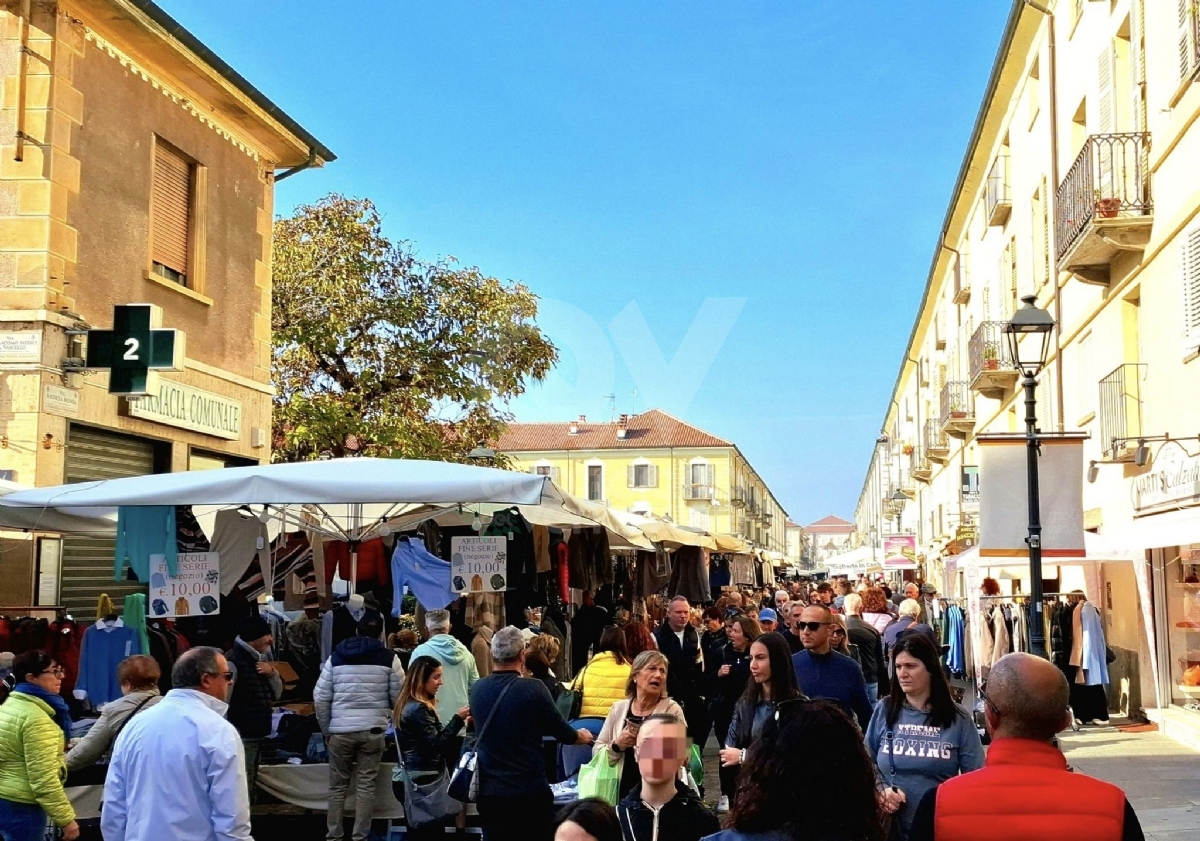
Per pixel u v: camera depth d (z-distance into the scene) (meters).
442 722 9.34
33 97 12.30
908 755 5.00
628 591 19.66
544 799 6.61
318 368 23.14
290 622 12.31
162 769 4.85
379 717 8.61
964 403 32.84
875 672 9.62
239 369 16.36
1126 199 15.48
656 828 4.13
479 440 23.30
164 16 13.52
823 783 3.09
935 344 41.59
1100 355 17.48
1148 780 11.29
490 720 6.63
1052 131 20.33
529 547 11.70
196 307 15.20
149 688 7.51
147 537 9.38
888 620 12.70
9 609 10.64
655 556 19.92
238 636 8.97
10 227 12.16
